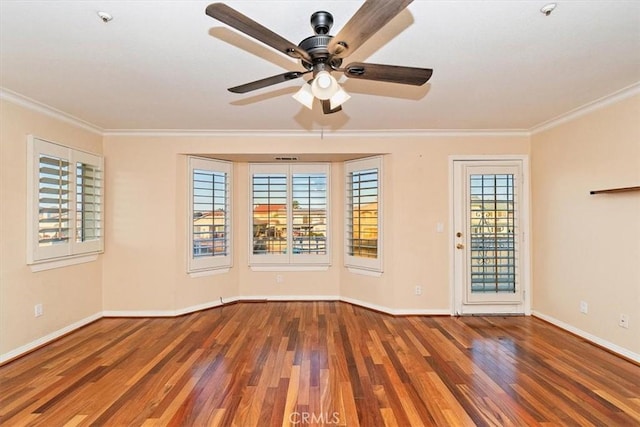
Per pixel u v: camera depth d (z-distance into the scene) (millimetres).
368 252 4328
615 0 1630
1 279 2760
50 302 3230
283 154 4156
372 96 2883
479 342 3197
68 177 3404
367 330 3541
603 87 2715
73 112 3283
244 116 3439
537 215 3934
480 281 4055
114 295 3998
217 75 2459
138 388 2361
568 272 3457
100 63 2270
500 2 1640
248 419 2018
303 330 3539
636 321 2750
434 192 4074
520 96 2906
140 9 1677
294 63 2271
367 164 4316
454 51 2123
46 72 2406
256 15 1736
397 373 2574
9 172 2824
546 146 3770
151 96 2873
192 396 2260
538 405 2152
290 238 4742
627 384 2402
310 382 2441
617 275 2910
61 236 3303
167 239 4012
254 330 3543
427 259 4070
